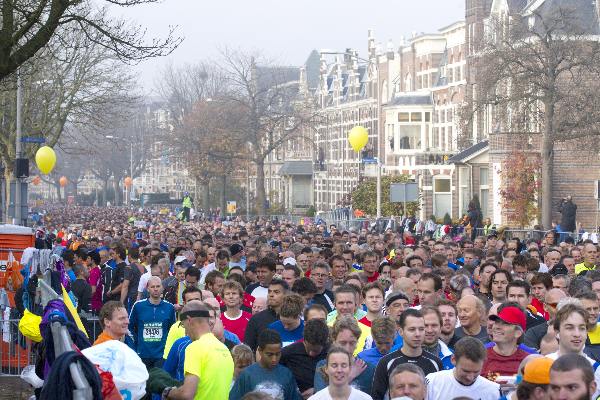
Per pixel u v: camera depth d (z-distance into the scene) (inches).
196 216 3011.8
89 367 332.8
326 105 4256.9
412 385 340.5
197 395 402.3
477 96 1851.6
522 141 1845.5
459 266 845.2
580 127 1723.7
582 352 390.0
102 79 2036.2
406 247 927.7
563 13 1807.3
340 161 4001.0
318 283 600.7
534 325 504.7
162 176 7421.3
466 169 2741.1
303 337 430.6
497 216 2315.5
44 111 1980.8
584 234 1434.5
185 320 410.3
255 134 3316.9
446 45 3132.4
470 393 367.9
